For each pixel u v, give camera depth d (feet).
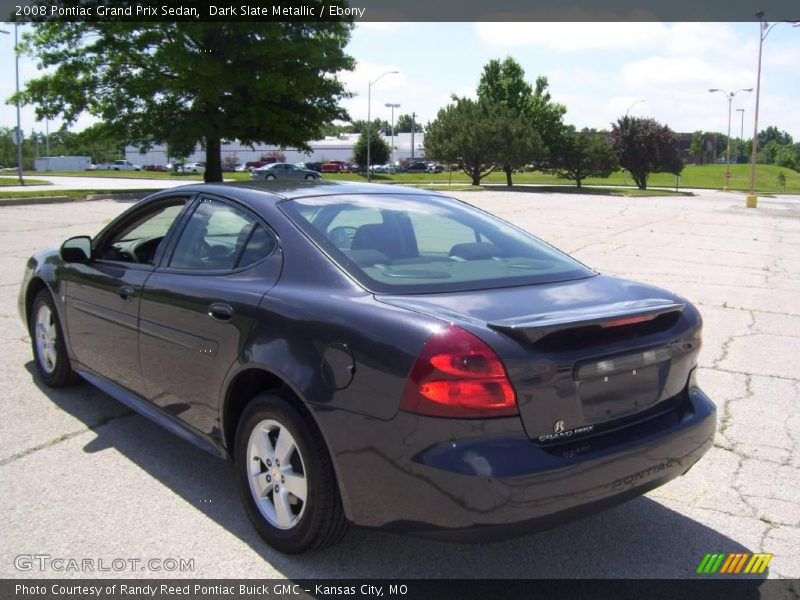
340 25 108.68
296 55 103.09
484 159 176.45
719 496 12.53
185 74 98.48
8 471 12.64
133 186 126.21
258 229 11.65
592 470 8.83
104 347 14.15
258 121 102.89
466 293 10.12
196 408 11.73
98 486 12.17
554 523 8.75
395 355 8.71
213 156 109.19
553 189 169.48
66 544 10.38
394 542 10.75
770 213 91.04
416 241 11.97
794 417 16.40
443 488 8.32
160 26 98.94
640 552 10.68
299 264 10.66
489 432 8.45
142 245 14.06
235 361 10.62
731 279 35.22
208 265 12.07
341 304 9.66
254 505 10.59
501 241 12.64
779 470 13.60
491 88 195.52
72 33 100.32
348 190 13.14
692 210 92.84
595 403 9.25
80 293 14.83
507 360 8.49
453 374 8.36
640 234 56.75
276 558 10.19
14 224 52.42
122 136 105.70
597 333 9.23
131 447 13.80
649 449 9.47
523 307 9.62
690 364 10.66
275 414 10.00
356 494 9.08
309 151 115.44
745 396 17.84
